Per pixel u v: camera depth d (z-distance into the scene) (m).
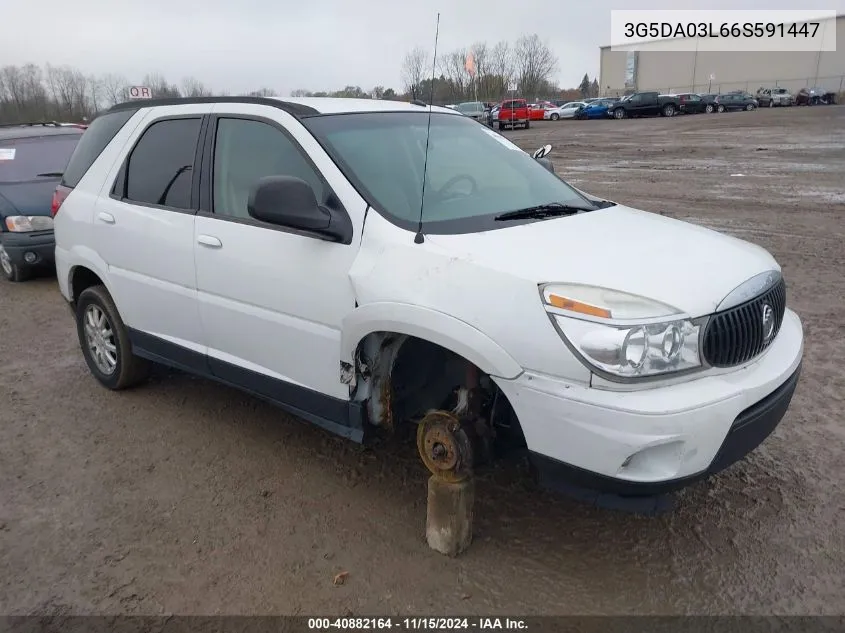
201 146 3.99
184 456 4.14
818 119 32.06
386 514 3.52
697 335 2.67
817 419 4.37
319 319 3.32
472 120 4.49
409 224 3.13
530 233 3.14
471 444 3.04
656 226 3.50
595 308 2.59
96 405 4.88
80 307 5.09
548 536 3.33
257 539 3.35
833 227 9.70
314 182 3.42
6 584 3.09
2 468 4.06
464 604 2.91
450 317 2.80
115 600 2.98
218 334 3.93
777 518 3.42
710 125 32.41
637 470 2.63
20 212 8.00
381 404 3.33
